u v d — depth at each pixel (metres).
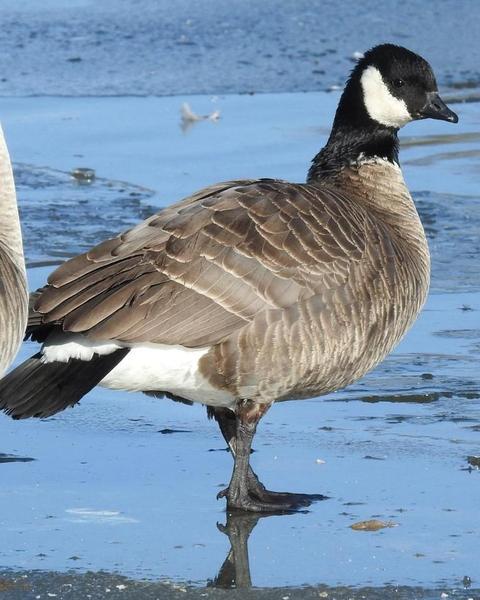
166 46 28.50
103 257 11.16
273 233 11.48
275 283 11.30
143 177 21.33
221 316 11.13
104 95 25.62
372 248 11.96
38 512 11.09
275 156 21.88
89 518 11.00
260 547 10.48
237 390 11.44
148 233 11.37
